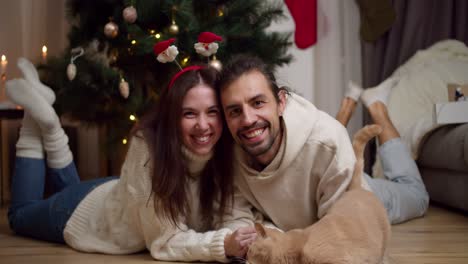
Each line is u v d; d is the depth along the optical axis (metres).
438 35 3.20
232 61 1.32
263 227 1.06
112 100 2.49
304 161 1.35
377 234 1.10
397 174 2.10
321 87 3.39
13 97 1.77
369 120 3.27
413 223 1.95
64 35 3.20
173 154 1.32
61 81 2.37
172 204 1.33
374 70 3.30
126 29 2.28
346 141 1.37
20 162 1.82
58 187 1.91
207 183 1.43
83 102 2.42
